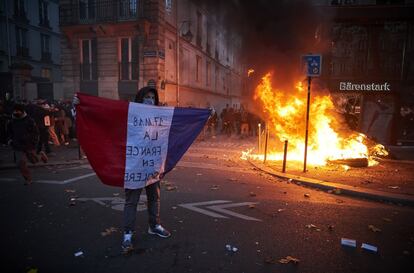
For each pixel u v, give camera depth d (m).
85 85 19.03
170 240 3.75
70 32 18.58
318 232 4.10
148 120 3.56
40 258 3.26
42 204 5.08
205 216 4.62
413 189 6.20
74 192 5.81
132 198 3.51
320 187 6.53
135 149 3.50
